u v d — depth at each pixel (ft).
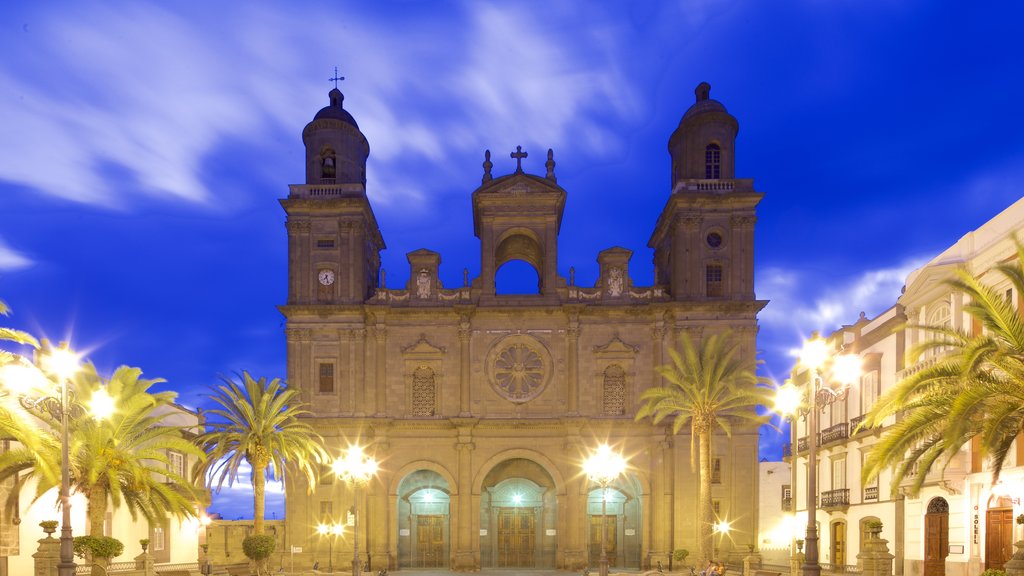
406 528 182.91
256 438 149.89
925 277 125.59
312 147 194.49
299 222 187.52
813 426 79.87
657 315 183.42
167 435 149.89
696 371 152.87
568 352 184.03
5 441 115.85
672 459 177.27
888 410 88.12
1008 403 74.74
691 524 174.09
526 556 183.83
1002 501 107.34
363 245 189.98
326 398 182.19
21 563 118.73
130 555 147.33
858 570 114.93
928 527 125.18
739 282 184.14
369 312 184.24
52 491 125.70
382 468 179.01
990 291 78.13
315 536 175.01
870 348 151.64
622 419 180.04
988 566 109.81
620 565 179.11
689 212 185.78
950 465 116.37
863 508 148.05
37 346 88.63
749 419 174.70
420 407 184.75
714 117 191.11
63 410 81.35
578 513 176.55
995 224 111.65
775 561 195.21
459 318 185.78
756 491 173.88
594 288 188.14
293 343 183.52
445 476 179.83
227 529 187.62
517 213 189.16
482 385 184.34
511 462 186.70
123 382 121.08
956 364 80.59
